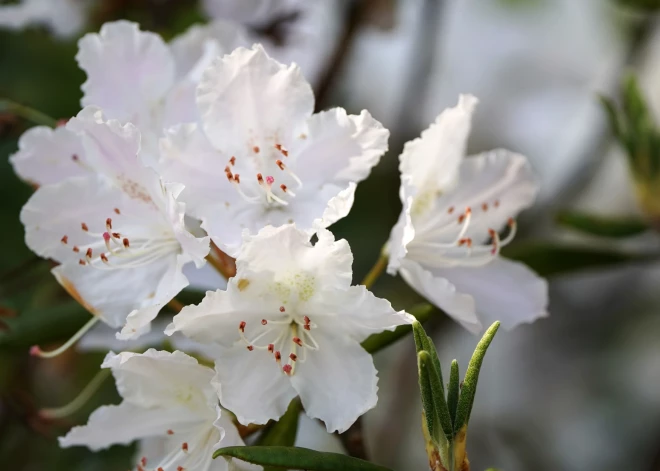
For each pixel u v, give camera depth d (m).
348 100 0.76
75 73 0.65
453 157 0.50
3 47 0.65
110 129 0.47
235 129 0.49
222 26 0.54
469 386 0.45
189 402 0.48
